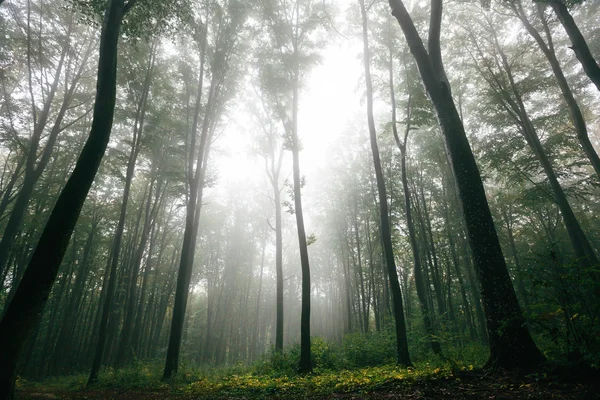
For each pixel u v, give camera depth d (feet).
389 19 52.85
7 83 60.29
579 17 59.67
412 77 49.67
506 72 58.34
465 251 72.43
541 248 67.56
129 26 30.78
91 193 84.02
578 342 15.33
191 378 37.81
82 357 90.02
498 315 18.62
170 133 69.21
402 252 90.53
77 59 62.18
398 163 79.77
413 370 26.21
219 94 63.87
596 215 79.25
